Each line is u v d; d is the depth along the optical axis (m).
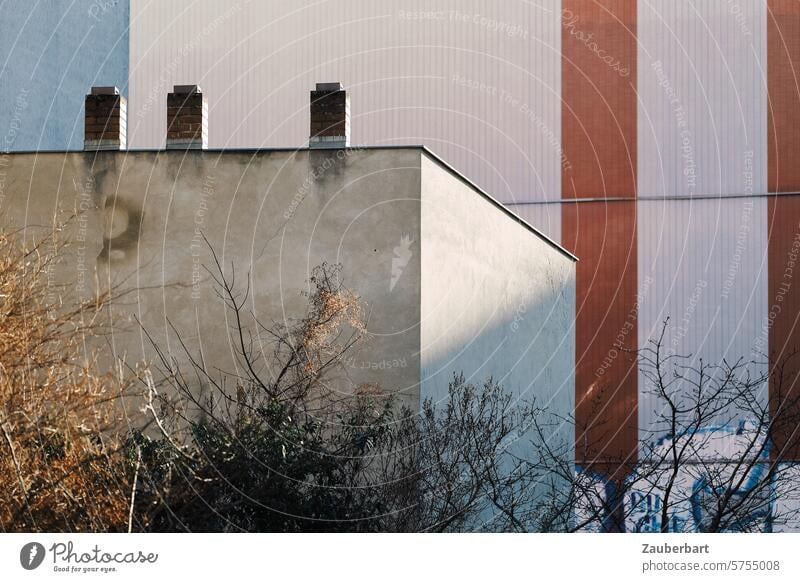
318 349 13.87
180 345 14.14
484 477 12.88
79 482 9.09
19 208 14.55
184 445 11.09
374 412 13.30
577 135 27.69
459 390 14.73
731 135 27.36
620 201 27.52
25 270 11.15
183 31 26.34
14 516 8.70
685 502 14.77
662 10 27.72
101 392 9.65
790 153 27.06
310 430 11.86
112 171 14.62
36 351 9.77
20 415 8.89
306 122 26.14
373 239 14.19
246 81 26.36
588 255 27.45
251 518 10.80
